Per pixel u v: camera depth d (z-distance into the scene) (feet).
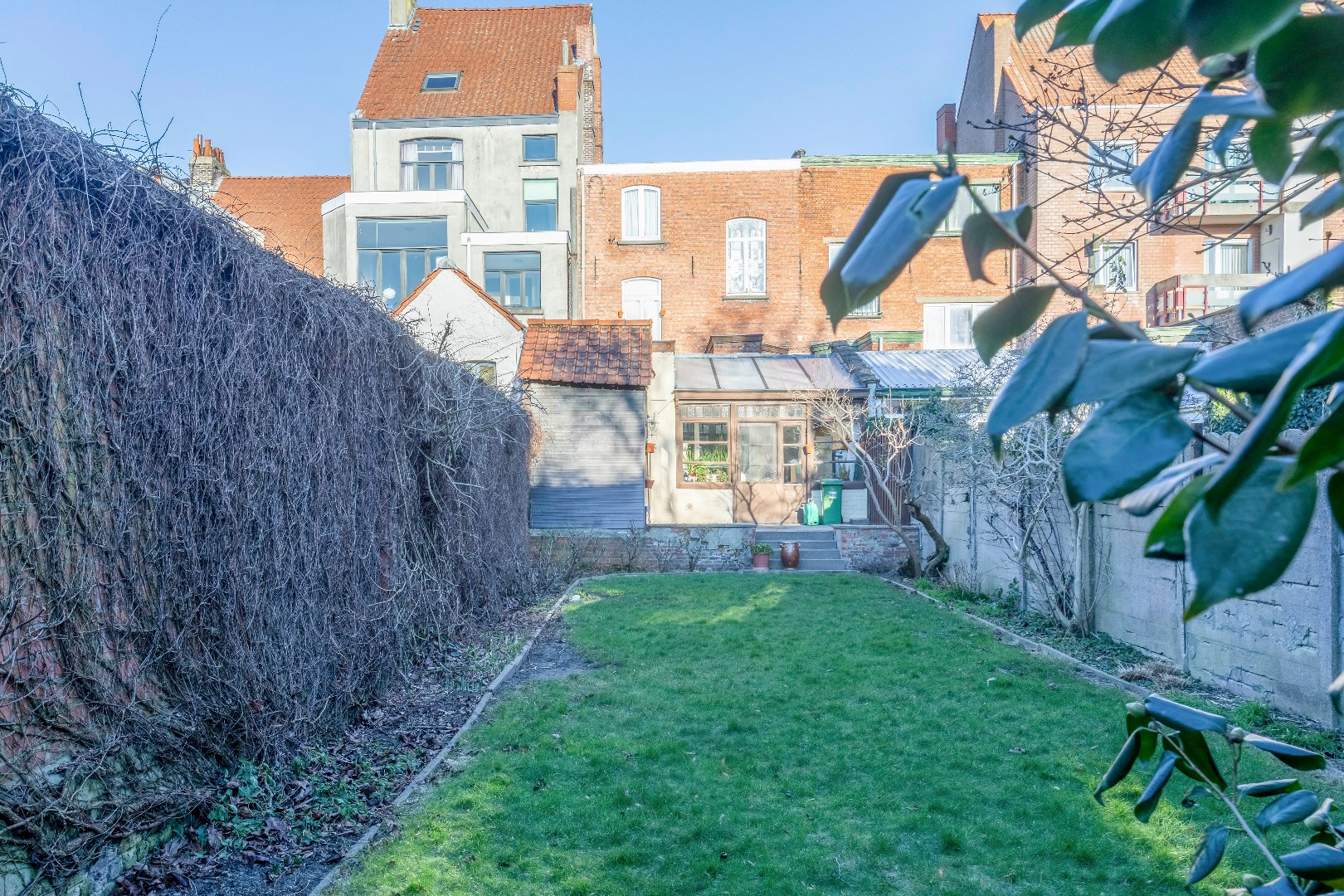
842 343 64.28
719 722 18.85
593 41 90.79
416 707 19.93
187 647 12.70
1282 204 5.01
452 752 16.90
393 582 21.75
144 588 11.84
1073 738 17.35
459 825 13.34
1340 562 17.08
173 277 12.60
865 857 12.42
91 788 10.82
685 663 24.45
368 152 75.87
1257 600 19.62
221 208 13.92
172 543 12.39
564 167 75.61
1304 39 1.71
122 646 11.42
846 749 16.94
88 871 10.57
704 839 13.07
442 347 26.89
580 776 15.55
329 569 17.39
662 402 55.62
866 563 47.91
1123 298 62.59
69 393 10.62
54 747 10.27
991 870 12.01
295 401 16.08
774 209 72.08
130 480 11.62
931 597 37.04
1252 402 1.78
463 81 81.51
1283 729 17.25
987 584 37.06
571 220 75.41
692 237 72.49
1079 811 13.71
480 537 30.58
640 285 72.69
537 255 68.80
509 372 49.01
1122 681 21.94
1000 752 16.61
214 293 13.56
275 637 14.97
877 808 14.08
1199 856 3.39
